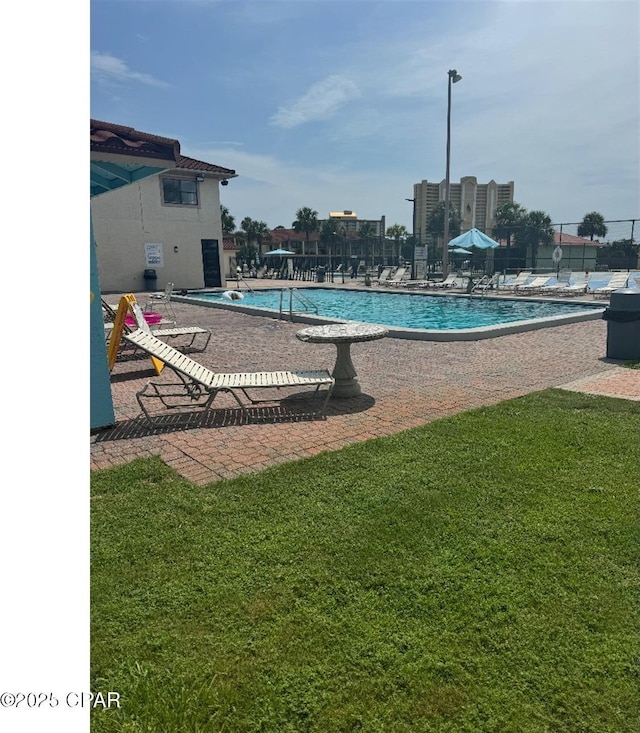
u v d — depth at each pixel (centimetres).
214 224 3153
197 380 559
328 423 541
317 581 267
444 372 777
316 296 2648
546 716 188
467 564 279
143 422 559
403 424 529
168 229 2956
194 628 236
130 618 243
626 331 833
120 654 222
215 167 3141
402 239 7944
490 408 561
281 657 218
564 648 218
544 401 585
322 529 318
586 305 1814
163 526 326
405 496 358
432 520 324
